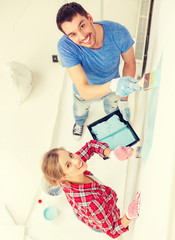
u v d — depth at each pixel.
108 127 2.02
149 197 1.00
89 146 1.62
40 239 2.04
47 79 2.58
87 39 1.20
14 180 2.30
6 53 2.71
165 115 0.86
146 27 1.91
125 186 2.07
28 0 2.84
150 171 1.07
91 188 1.31
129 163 2.13
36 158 2.36
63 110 2.48
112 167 2.15
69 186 1.32
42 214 2.13
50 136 2.41
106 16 2.62
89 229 2.03
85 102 1.88
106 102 2.03
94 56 1.34
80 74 1.37
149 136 1.30
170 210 0.69
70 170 1.27
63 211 2.11
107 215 1.31
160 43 1.36
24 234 2.07
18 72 2.35
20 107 2.54
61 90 2.53
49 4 2.80
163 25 1.34
